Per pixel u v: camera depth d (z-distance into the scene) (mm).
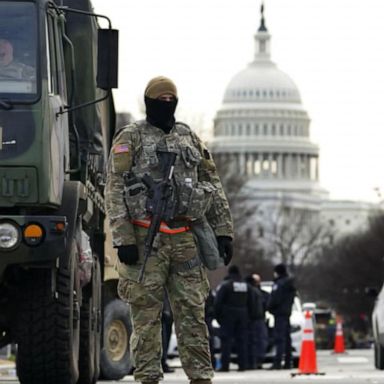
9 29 23750
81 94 27438
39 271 24312
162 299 20328
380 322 47781
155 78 20578
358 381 35469
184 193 20203
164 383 33125
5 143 23406
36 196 23422
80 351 28484
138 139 20406
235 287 49219
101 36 23984
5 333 26578
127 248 20109
